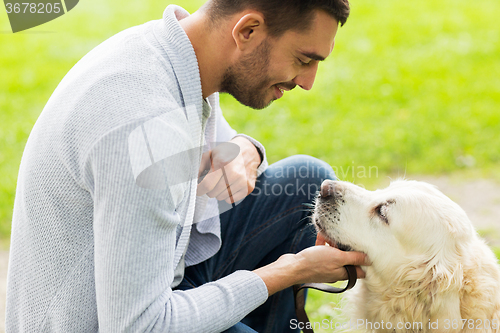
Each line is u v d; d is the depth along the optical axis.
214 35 1.62
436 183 4.49
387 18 8.84
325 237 2.22
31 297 1.51
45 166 1.47
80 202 1.46
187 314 1.49
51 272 1.48
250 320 2.20
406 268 2.04
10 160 4.87
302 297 2.00
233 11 1.58
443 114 5.72
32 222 1.50
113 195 1.35
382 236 2.11
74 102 1.45
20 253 1.54
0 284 3.21
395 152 4.94
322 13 1.54
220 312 1.54
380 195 2.20
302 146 5.01
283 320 2.22
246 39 1.59
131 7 8.95
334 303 2.68
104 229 1.37
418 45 7.79
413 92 6.32
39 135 1.51
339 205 2.18
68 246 1.47
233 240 2.14
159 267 1.44
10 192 4.31
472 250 2.04
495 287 1.95
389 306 2.11
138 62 1.51
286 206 2.20
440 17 8.82
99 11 8.77
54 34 7.91
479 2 9.43
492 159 4.88
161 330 1.43
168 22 1.63
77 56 7.28
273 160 4.78
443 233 2.02
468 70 6.89
